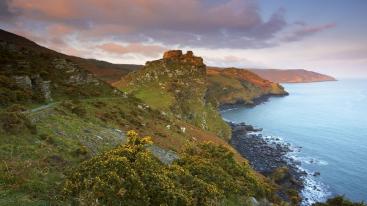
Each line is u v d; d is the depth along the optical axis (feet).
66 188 57.77
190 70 598.34
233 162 112.27
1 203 50.11
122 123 188.14
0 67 186.19
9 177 58.85
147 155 70.49
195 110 476.54
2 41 228.63
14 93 141.79
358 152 360.28
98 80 270.46
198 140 277.23
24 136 88.22
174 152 175.83
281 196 223.51
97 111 187.93
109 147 117.80
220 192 82.48
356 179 273.13
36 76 178.19
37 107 143.02
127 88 545.85
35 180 60.80
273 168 303.07
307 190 247.70
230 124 554.46
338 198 125.08
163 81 544.21
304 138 441.27
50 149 84.69
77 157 88.07
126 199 58.18
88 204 54.13
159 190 63.26
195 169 91.35
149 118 246.47
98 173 61.62
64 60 252.21
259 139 441.27
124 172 62.54
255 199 97.45
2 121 88.58
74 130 119.85
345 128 513.04
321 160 330.75
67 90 209.15
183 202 64.49
